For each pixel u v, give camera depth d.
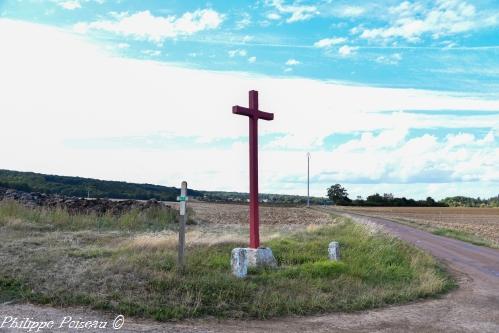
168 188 105.00
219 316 8.03
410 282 11.84
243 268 10.44
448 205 138.75
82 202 26.48
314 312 8.66
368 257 14.36
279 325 7.80
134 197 88.62
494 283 13.35
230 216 41.97
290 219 42.47
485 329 8.16
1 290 8.60
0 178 74.06
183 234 10.64
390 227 38.50
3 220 17.81
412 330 7.88
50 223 19.27
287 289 9.67
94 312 7.78
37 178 80.62
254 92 13.18
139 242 13.52
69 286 8.77
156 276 9.37
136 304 8.08
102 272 9.53
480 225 51.50
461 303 10.19
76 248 12.62
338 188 146.25
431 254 19.36
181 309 8.01
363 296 9.68
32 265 10.02
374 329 7.83
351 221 33.69
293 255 13.54
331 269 11.58
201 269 10.59
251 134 13.10
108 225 21.14
